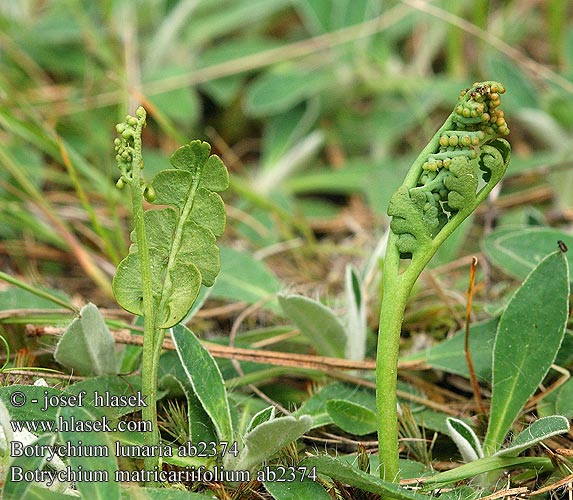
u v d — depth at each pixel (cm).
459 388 65
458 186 56
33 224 73
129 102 88
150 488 57
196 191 56
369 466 60
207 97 98
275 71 94
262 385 65
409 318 69
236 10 99
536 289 61
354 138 95
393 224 57
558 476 60
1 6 96
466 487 59
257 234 78
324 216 86
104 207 79
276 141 92
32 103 86
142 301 56
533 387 61
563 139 84
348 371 65
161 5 100
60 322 64
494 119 56
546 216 74
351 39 94
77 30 91
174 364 63
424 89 91
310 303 63
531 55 104
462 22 83
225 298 71
